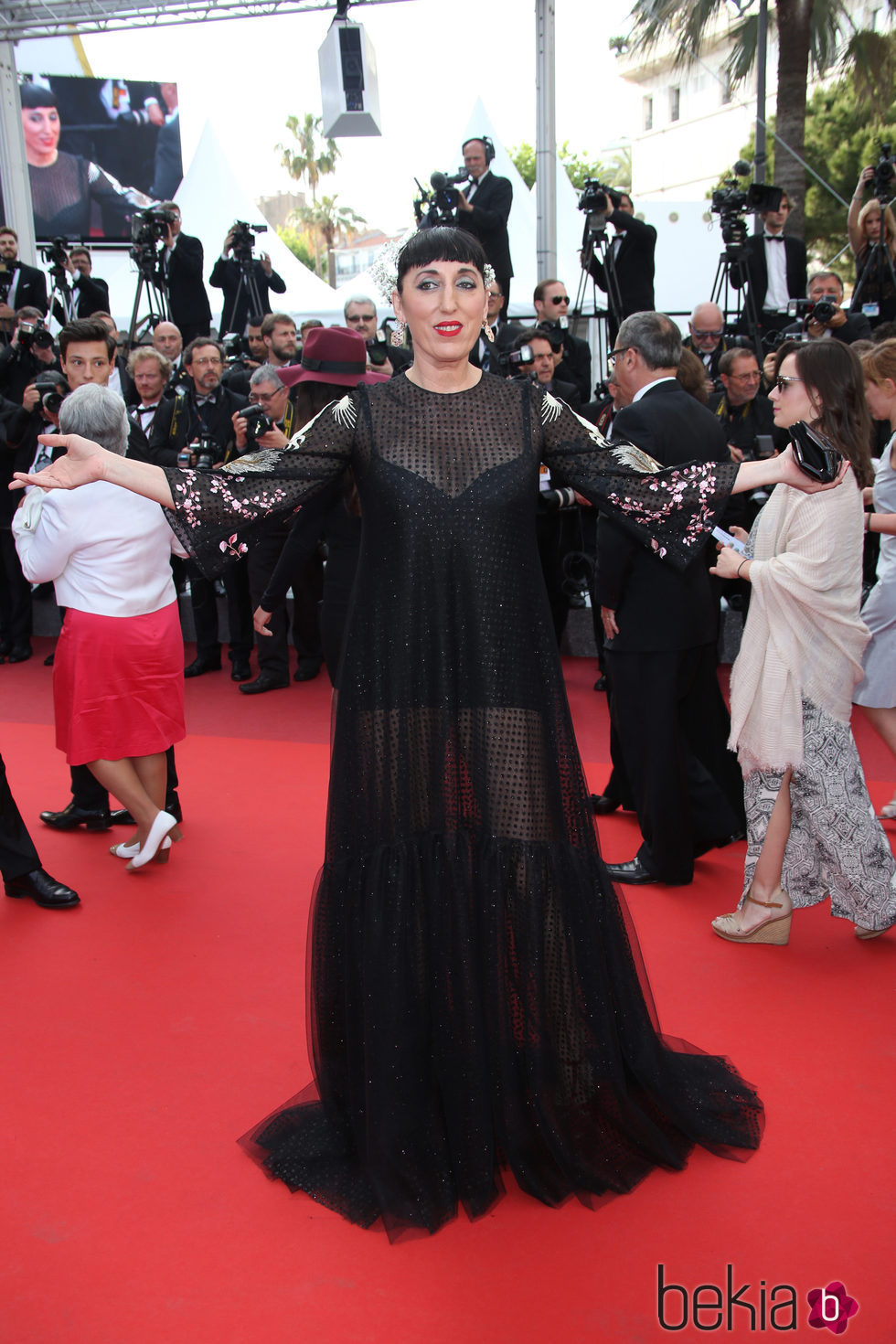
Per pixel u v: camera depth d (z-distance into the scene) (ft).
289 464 7.25
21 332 25.02
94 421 11.68
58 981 10.59
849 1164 7.68
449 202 25.14
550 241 31.94
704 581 11.99
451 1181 7.29
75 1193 7.53
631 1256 6.84
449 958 7.29
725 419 20.26
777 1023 9.52
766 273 26.11
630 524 7.63
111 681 12.20
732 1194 7.40
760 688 10.49
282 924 11.76
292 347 24.35
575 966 7.48
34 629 27.12
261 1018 9.84
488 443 7.32
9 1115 8.44
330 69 24.38
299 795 15.81
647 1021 7.82
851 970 10.49
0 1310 6.47
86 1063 9.14
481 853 7.35
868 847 10.54
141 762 13.00
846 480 10.07
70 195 77.56
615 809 14.64
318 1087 7.80
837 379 10.01
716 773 13.02
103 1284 6.68
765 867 10.86
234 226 31.12
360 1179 7.44
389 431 7.30
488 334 7.91
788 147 55.52
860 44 64.64
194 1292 6.60
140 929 11.69
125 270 42.70
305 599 21.57
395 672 7.32
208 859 13.57
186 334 31.37
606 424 18.53
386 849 7.43
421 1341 6.20
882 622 12.73
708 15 64.59
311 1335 6.26
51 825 14.87
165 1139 8.12
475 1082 7.18
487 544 7.22
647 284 24.82
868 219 24.07
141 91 78.43
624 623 11.76
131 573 12.12
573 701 19.61
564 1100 7.52
